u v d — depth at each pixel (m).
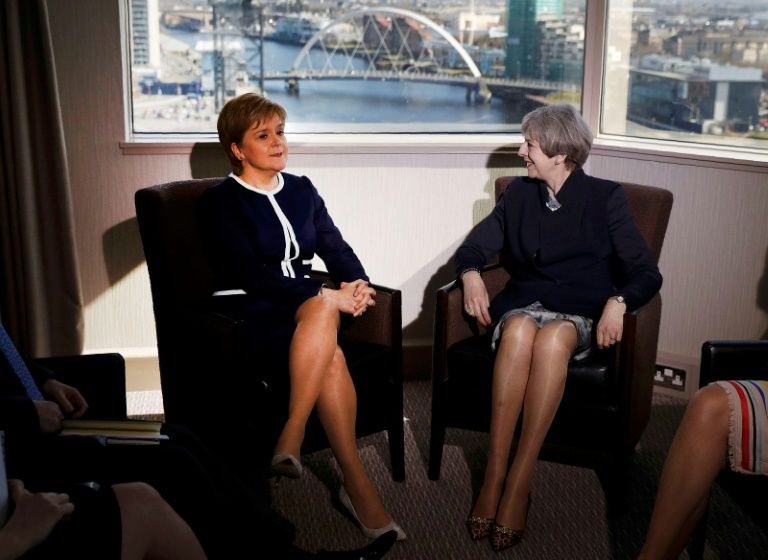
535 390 2.54
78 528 1.62
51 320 3.36
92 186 3.36
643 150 3.43
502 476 2.58
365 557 2.24
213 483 1.97
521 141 3.60
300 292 2.68
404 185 3.56
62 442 1.92
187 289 2.79
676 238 3.45
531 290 2.87
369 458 3.04
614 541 2.56
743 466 2.14
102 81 3.28
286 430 2.44
